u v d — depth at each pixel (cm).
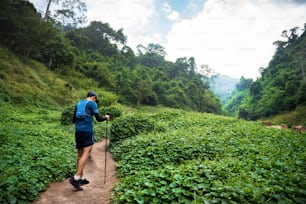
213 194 384
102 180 575
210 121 1509
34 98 2527
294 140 938
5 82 2491
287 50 12412
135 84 6338
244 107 11131
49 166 570
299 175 468
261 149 741
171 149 711
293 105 7756
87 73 5050
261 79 12138
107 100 3725
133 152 729
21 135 932
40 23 3684
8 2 3466
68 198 457
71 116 1543
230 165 557
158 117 1673
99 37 9188
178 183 434
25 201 412
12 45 3597
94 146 1031
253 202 366
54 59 4225
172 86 9219
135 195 410
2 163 530
